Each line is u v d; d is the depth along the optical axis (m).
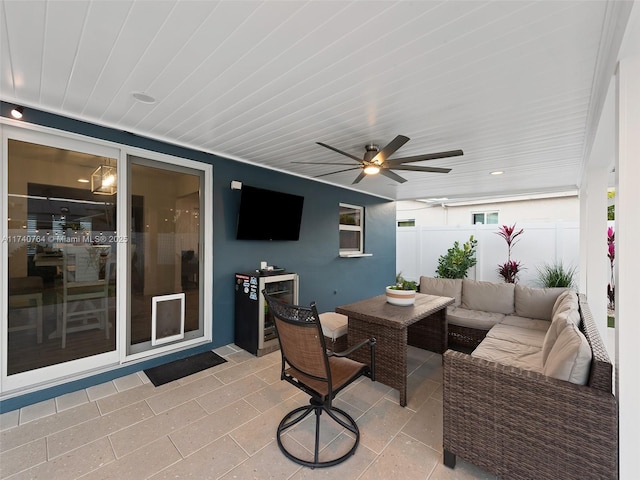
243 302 3.55
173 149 3.11
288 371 2.01
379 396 2.56
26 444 1.91
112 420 2.17
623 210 1.35
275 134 2.80
